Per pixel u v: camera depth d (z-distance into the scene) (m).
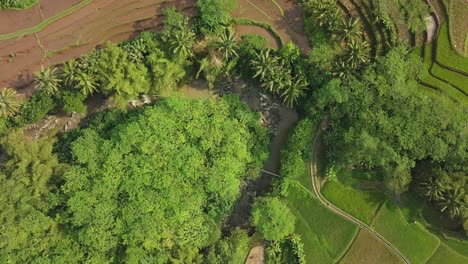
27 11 57.97
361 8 57.38
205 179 53.03
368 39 57.50
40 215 50.03
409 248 57.84
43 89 55.62
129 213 51.03
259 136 57.75
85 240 50.53
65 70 54.34
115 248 52.34
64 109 56.34
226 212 55.78
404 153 53.94
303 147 56.81
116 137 53.50
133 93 55.53
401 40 56.91
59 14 57.94
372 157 54.03
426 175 54.91
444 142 53.34
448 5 57.03
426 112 53.16
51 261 50.97
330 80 54.28
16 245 49.41
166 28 55.22
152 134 52.72
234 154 54.28
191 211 52.97
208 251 54.41
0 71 58.00
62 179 52.47
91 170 52.03
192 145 53.78
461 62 57.16
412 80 56.47
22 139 51.91
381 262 57.97
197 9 57.91
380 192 58.25
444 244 57.69
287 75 55.31
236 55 55.44
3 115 55.41
